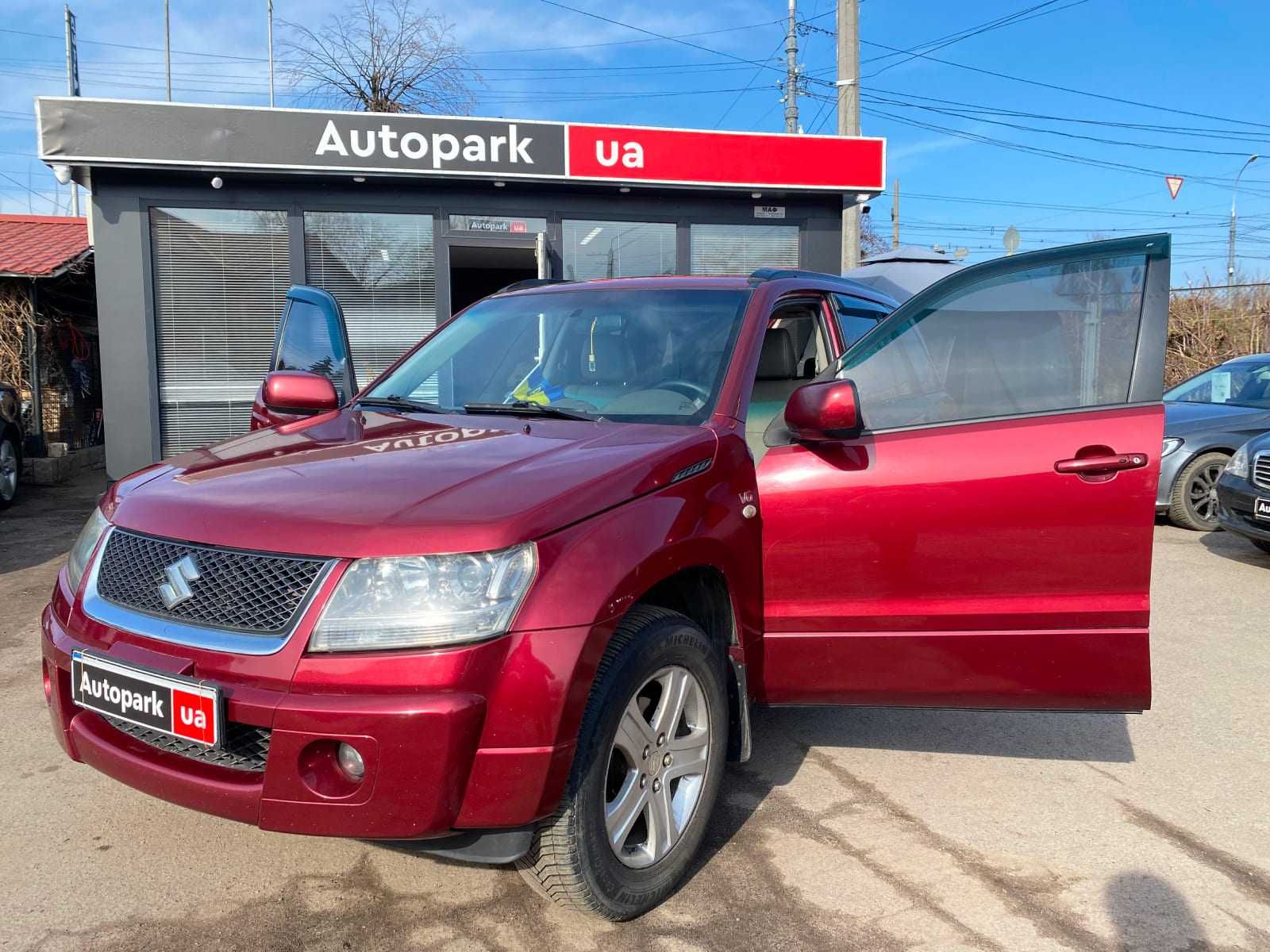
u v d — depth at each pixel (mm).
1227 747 3840
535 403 3316
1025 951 2461
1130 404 2873
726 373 3168
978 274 3033
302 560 2193
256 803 2141
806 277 3932
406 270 10102
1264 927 2588
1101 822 3186
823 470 2939
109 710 2332
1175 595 6266
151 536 2426
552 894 2402
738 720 2900
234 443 3133
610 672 2354
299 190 9789
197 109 9078
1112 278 2902
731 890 2729
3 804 3203
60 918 2545
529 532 2223
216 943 2443
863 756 3701
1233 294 21875
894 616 2939
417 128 9500
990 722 4086
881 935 2523
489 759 2135
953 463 2908
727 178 10281
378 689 2084
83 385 13891
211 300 9758
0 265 11969
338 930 2512
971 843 3029
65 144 8898
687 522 2594
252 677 2143
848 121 13484
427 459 2625
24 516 9211
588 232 10484
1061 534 2875
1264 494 6750
